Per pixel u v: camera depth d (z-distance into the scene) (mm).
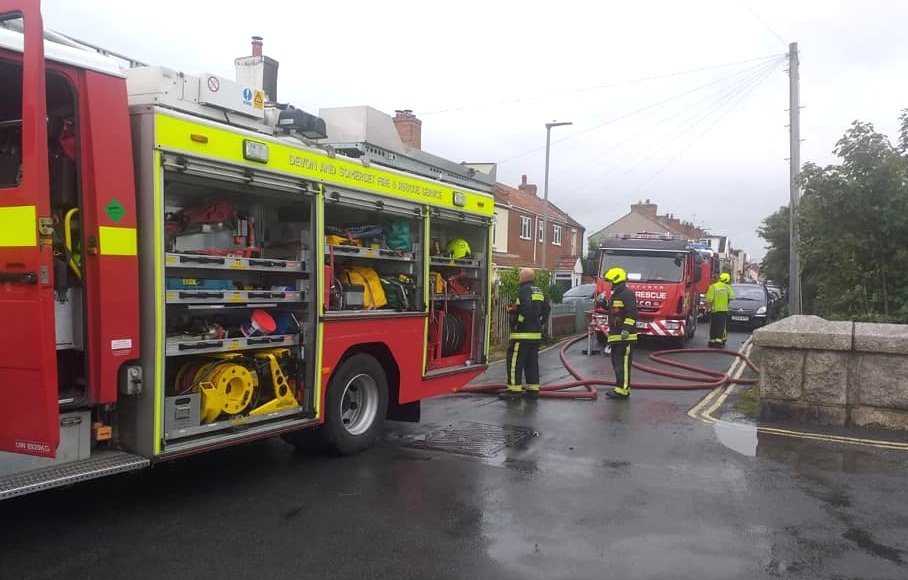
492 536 4668
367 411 6957
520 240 36031
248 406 5598
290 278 6059
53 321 3971
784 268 29594
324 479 5926
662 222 66062
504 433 7766
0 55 4031
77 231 4438
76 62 4273
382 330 6930
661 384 11070
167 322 5062
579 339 18125
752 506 5332
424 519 4977
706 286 26719
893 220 10648
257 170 5387
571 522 4949
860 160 10820
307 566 4172
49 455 3975
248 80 9555
